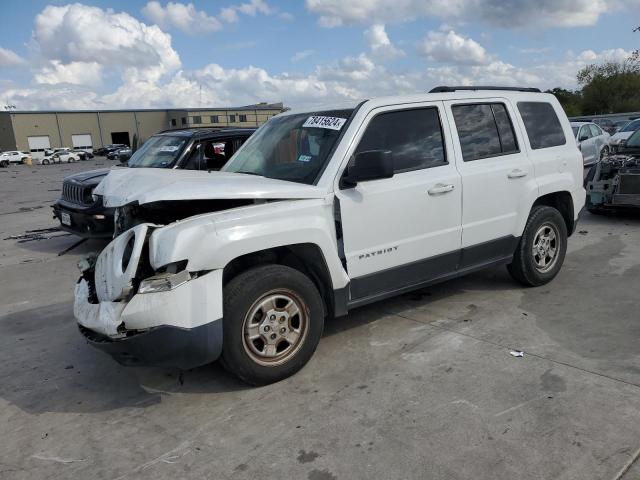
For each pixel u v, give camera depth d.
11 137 76.56
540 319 4.63
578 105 74.81
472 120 4.82
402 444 2.95
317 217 3.79
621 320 4.53
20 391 3.86
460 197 4.58
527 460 2.75
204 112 80.25
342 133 4.07
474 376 3.66
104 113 83.25
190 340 3.26
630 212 9.47
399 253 4.27
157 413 3.45
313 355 4.13
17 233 10.62
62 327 5.12
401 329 4.56
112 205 4.75
